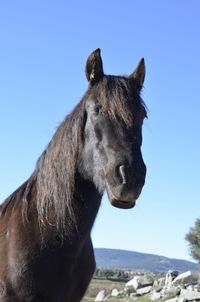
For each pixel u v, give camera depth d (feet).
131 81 14.90
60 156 14.42
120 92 13.98
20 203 15.03
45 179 14.47
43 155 15.10
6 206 15.48
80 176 14.33
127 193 12.78
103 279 133.08
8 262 13.94
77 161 14.30
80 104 14.80
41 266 13.75
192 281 85.05
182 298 74.74
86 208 14.42
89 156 14.01
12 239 14.20
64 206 14.06
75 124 14.42
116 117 13.62
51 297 13.84
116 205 13.03
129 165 12.97
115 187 12.89
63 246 13.99
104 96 13.92
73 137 14.33
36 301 13.65
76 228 14.17
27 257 13.75
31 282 13.62
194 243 99.60
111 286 101.19
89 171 14.07
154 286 85.81
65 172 14.23
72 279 14.29
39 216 14.14
